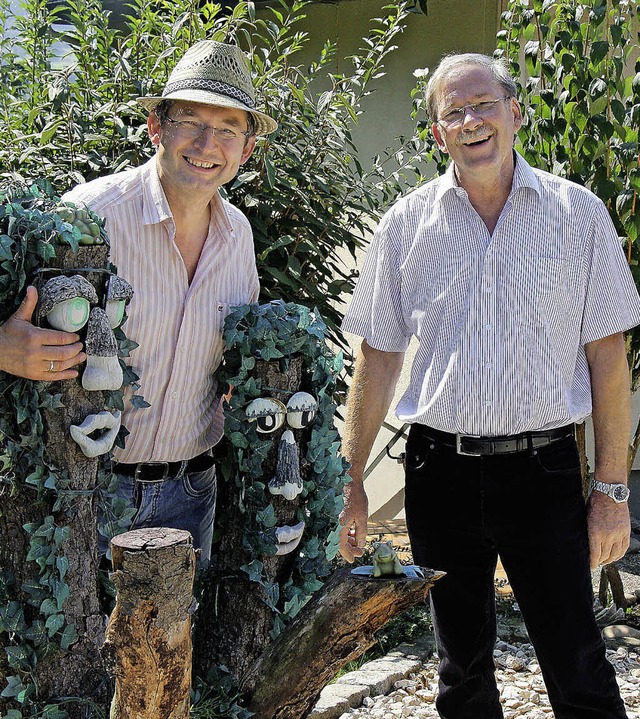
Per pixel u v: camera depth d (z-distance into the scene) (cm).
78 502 210
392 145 569
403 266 275
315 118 400
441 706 287
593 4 381
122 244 239
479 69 258
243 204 384
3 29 444
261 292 384
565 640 259
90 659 211
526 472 258
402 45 560
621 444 266
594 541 264
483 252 259
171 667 179
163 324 244
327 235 402
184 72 237
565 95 377
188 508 265
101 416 208
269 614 239
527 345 255
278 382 236
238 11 397
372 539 540
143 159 374
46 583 204
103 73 405
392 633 410
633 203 376
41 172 378
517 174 258
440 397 262
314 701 216
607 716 260
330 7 571
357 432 293
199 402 256
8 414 205
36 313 202
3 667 208
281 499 237
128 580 174
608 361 264
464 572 273
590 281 260
